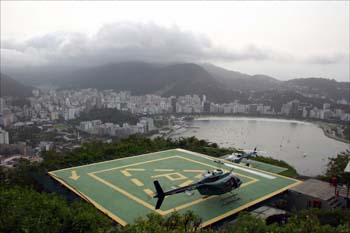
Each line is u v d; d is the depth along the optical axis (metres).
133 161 49.06
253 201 32.66
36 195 26.58
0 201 24.56
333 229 19.19
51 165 51.62
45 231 20.95
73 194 35.69
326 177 47.41
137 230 18.72
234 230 20.39
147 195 34.41
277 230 19.45
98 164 47.34
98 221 23.33
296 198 35.78
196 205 31.47
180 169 44.62
